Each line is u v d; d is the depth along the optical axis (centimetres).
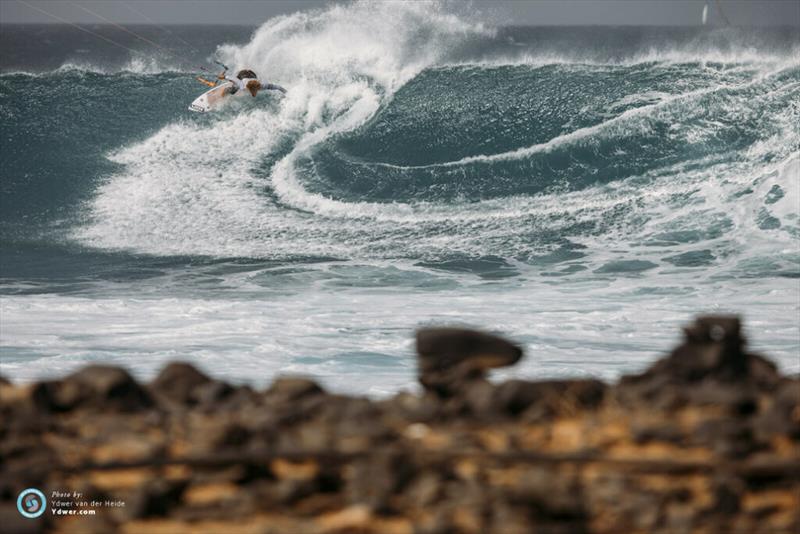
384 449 1366
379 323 5638
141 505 1252
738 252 7975
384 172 11144
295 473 1345
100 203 10588
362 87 12544
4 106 12738
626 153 10831
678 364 1656
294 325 5575
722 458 1349
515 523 1157
